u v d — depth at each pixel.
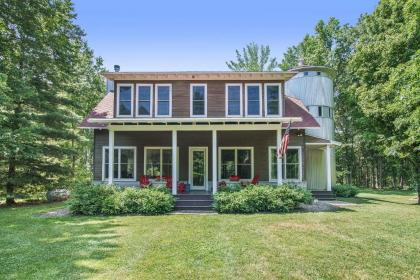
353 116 26.22
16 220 11.34
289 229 9.46
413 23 13.62
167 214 12.75
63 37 19.12
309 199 13.96
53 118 18.41
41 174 18.75
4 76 13.51
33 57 17.69
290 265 6.11
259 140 18.17
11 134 14.81
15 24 17.09
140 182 16.38
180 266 6.05
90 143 29.75
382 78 20.16
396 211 13.52
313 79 24.31
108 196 13.12
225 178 18.09
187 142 18.34
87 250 7.15
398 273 5.71
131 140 18.23
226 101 17.00
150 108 16.94
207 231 9.20
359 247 7.41
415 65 10.24
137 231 9.25
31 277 5.47
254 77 16.77
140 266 6.05
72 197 13.51
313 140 18.89
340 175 37.94
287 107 19.34
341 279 5.43
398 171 33.09
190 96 17.05
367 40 24.06
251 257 6.61
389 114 18.88
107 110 18.45
